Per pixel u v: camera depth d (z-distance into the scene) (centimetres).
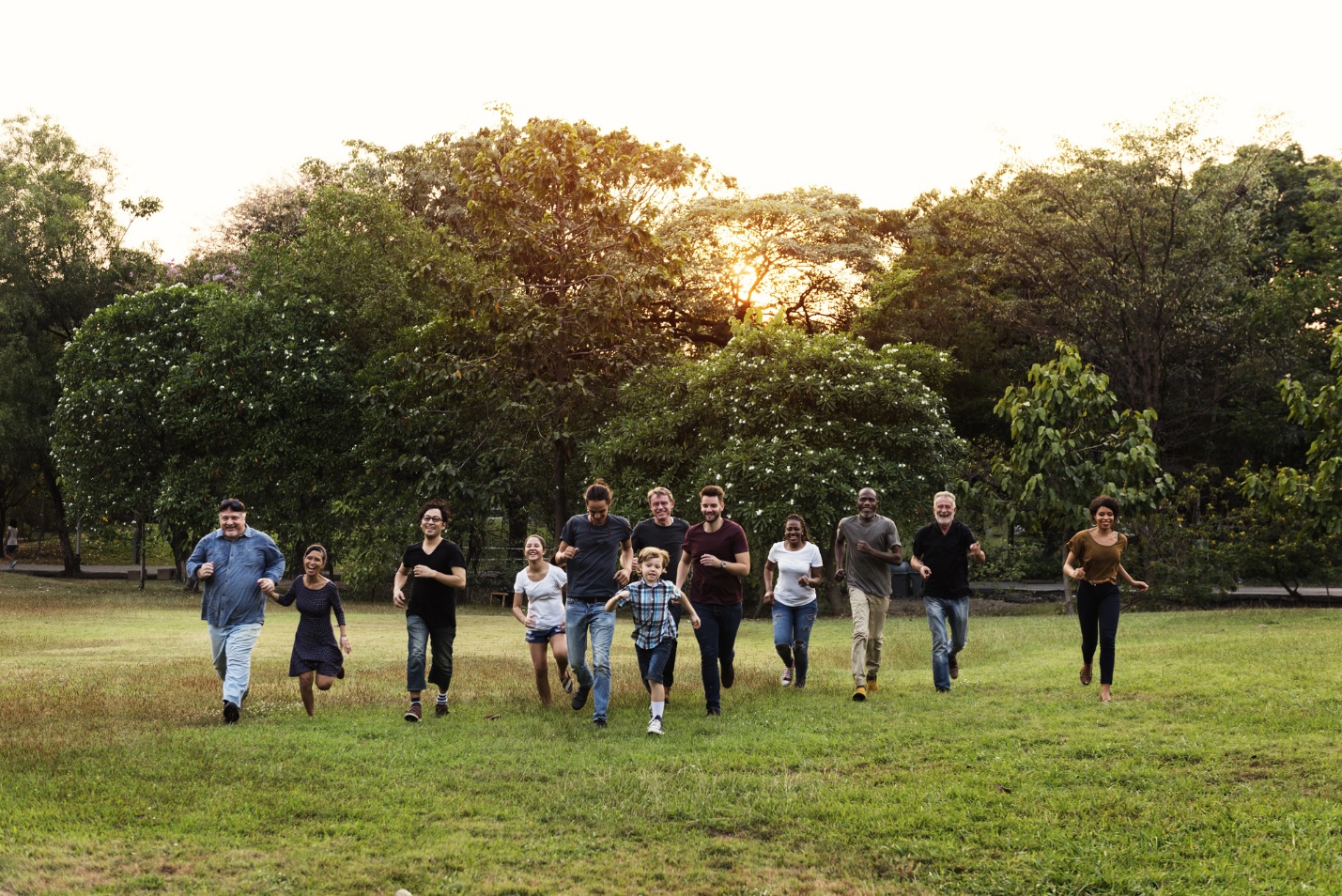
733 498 2197
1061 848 577
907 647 1493
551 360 2423
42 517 5297
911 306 3638
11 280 3472
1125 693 972
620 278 2330
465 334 2516
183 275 3688
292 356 2739
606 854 588
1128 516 1853
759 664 1378
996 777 709
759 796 677
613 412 2566
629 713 959
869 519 1054
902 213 4319
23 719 902
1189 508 2544
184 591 3044
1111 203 2914
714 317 3784
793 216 3666
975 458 2828
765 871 562
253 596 943
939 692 1038
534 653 991
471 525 2811
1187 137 2880
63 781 695
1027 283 3338
